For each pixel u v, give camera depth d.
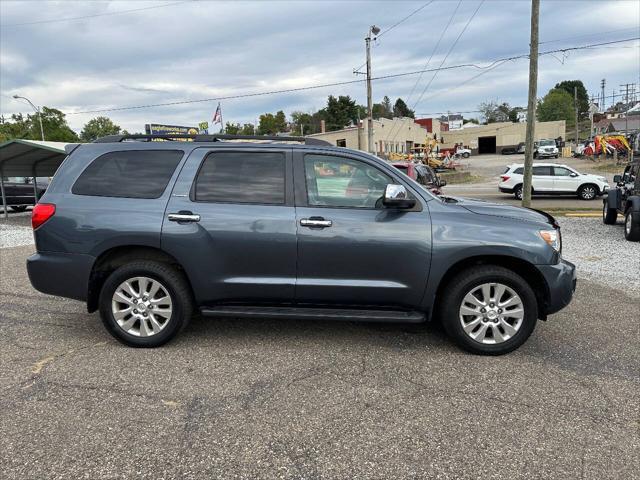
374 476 2.63
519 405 3.38
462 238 4.09
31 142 13.61
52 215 4.34
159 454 2.82
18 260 8.73
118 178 4.41
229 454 2.82
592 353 4.30
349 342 4.55
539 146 57.81
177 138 4.63
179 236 4.20
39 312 5.50
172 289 4.28
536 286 4.36
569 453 2.83
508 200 21.64
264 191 4.28
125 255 4.46
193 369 3.95
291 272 4.21
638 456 2.80
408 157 45.41
